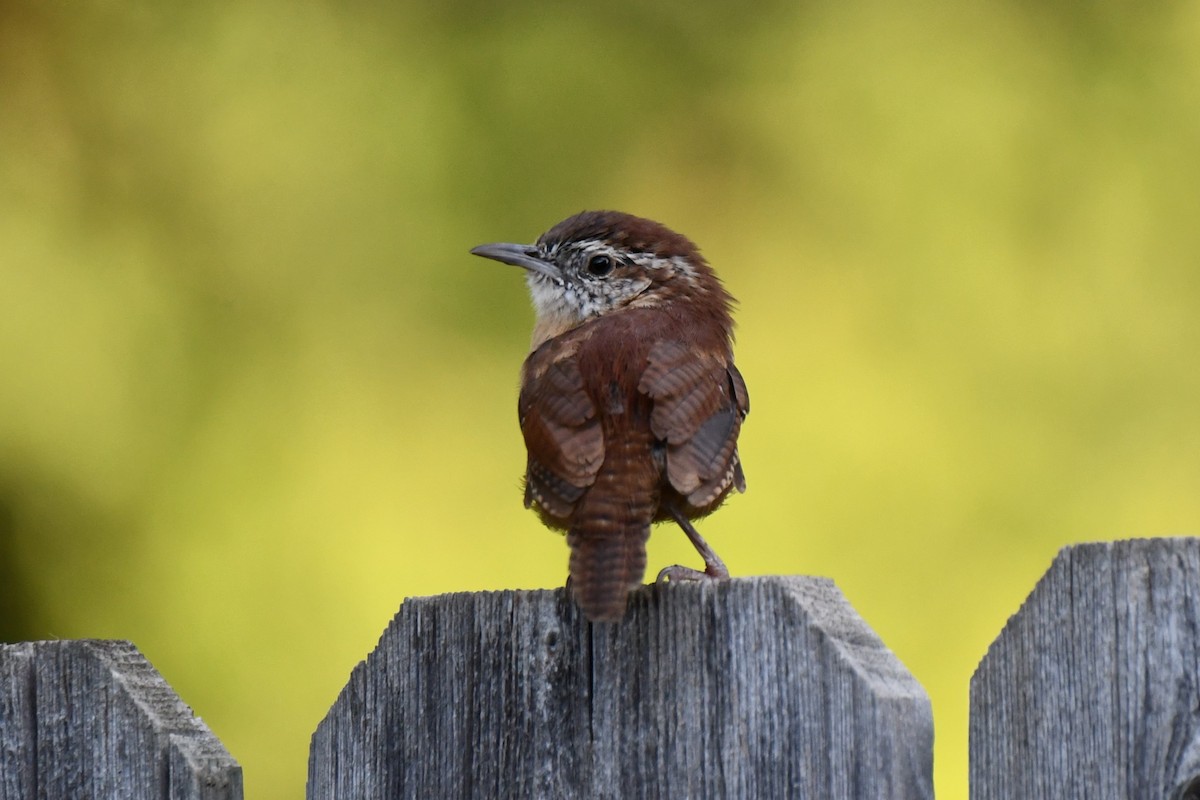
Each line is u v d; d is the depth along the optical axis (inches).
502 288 520.4
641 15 555.8
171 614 482.0
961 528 490.9
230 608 482.0
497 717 208.8
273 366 512.7
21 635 476.4
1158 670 168.1
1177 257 521.3
